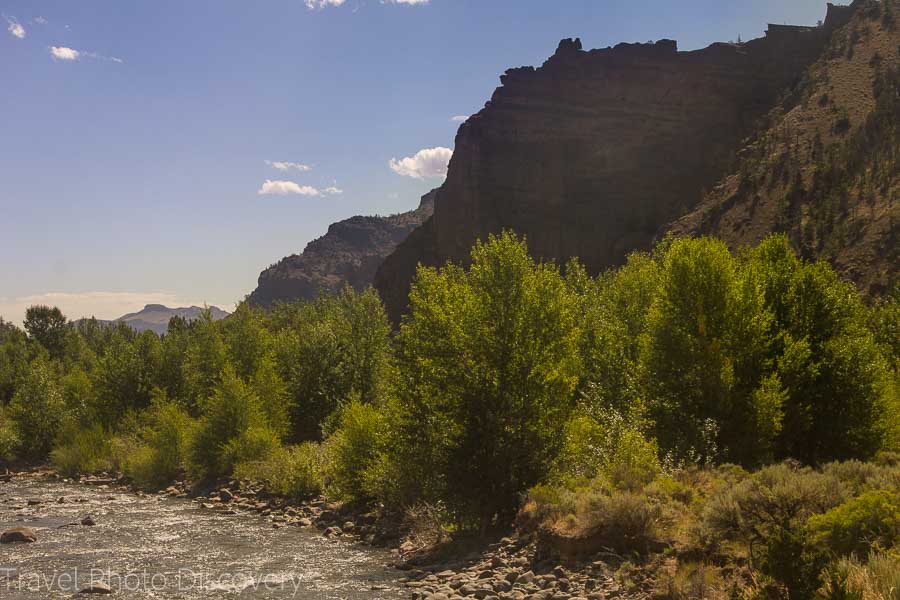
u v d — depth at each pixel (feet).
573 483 55.26
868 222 281.54
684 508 44.50
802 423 72.79
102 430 135.23
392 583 48.11
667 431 67.97
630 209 506.89
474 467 59.00
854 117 393.50
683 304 72.18
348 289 150.00
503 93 574.97
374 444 73.87
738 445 67.05
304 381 133.69
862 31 494.18
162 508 85.61
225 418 107.65
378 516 70.95
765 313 72.23
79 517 78.95
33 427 139.85
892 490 37.78
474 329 60.08
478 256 62.64
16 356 261.24
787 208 334.24
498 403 59.26
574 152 537.65
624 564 39.73
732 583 34.12
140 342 165.68
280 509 81.87
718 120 523.70
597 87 554.05
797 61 538.88
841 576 27.45
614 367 86.02
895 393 90.48
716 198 412.57
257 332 163.73
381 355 133.18
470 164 543.39
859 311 80.48
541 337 60.80
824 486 38.19
